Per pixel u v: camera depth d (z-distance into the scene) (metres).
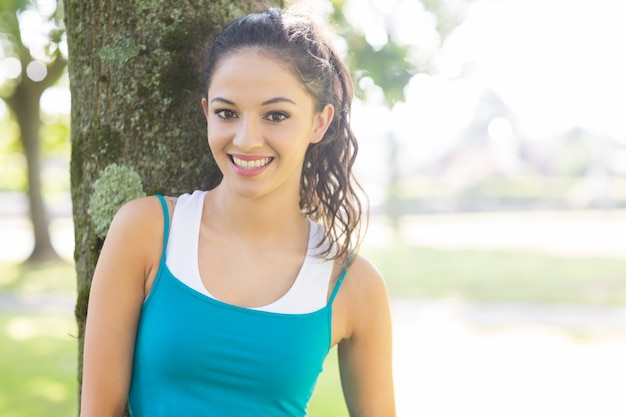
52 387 6.24
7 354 7.49
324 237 1.65
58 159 37.53
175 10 1.78
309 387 1.58
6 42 13.04
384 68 4.51
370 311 1.67
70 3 1.86
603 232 23.98
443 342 8.59
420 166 52.59
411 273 15.20
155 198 1.59
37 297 11.67
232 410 1.50
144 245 1.54
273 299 1.56
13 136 17.27
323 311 1.59
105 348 1.50
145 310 1.53
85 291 1.85
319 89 1.56
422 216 32.78
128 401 1.61
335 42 1.77
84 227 1.84
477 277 14.59
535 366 7.42
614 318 10.21
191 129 1.80
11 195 39.16
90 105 1.82
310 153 1.74
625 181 42.84
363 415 1.75
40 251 16.09
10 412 5.52
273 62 1.49
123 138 1.79
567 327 9.55
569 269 15.42
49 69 14.23
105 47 1.79
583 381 6.84
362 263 1.68
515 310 10.95
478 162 52.19
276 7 1.93
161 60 1.78
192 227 1.57
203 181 1.81
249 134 1.48
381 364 1.71
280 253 1.61
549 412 5.89
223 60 1.51
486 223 28.80
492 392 6.45
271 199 1.59
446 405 6.03
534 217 31.34
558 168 50.72
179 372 1.49
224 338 1.49
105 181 1.79
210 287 1.53
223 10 1.82
